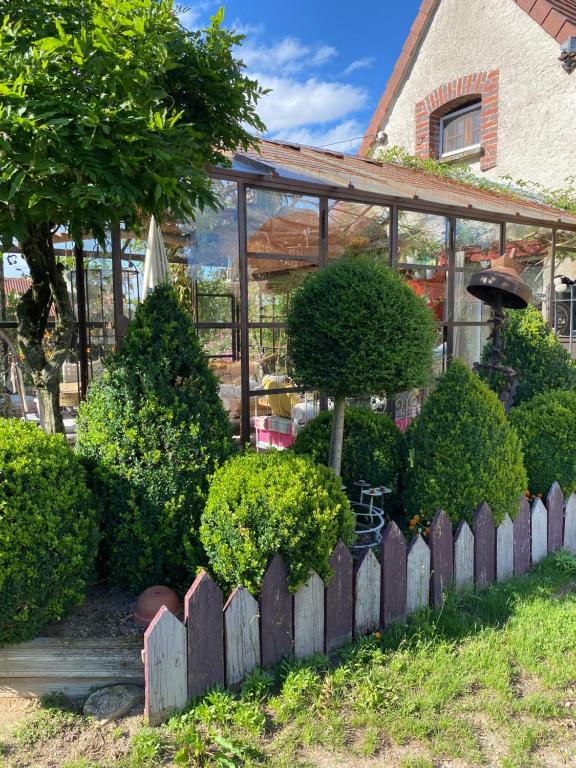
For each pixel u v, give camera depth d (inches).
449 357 269.6
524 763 85.0
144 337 125.4
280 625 105.2
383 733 91.1
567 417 173.3
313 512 107.0
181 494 121.2
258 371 215.6
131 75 98.0
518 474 147.3
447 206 248.5
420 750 87.9
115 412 124.1
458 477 141.0
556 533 157.2
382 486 170.1
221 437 129.7
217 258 195.0
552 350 234.4
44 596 102.9
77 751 88.2
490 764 85.4
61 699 100.8
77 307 202.2
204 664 96.9
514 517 146.3
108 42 95.8
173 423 123.3
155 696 92.0
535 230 317.7
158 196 100.9
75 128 93.4
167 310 128.3
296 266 212.4
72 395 256.7
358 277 140.1
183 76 126.3
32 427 123.7
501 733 91.7
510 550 143.8
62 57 97.4
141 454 122.3
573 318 352.2
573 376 236.8
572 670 106.1
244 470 115.3
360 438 173.0
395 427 179.6
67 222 118.5
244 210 194.1
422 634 116.4
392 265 236.5
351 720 93.4
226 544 107.9
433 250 259.8
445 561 129.7
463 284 277.1
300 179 200.7
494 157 417.1
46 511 102.7
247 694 97.3
